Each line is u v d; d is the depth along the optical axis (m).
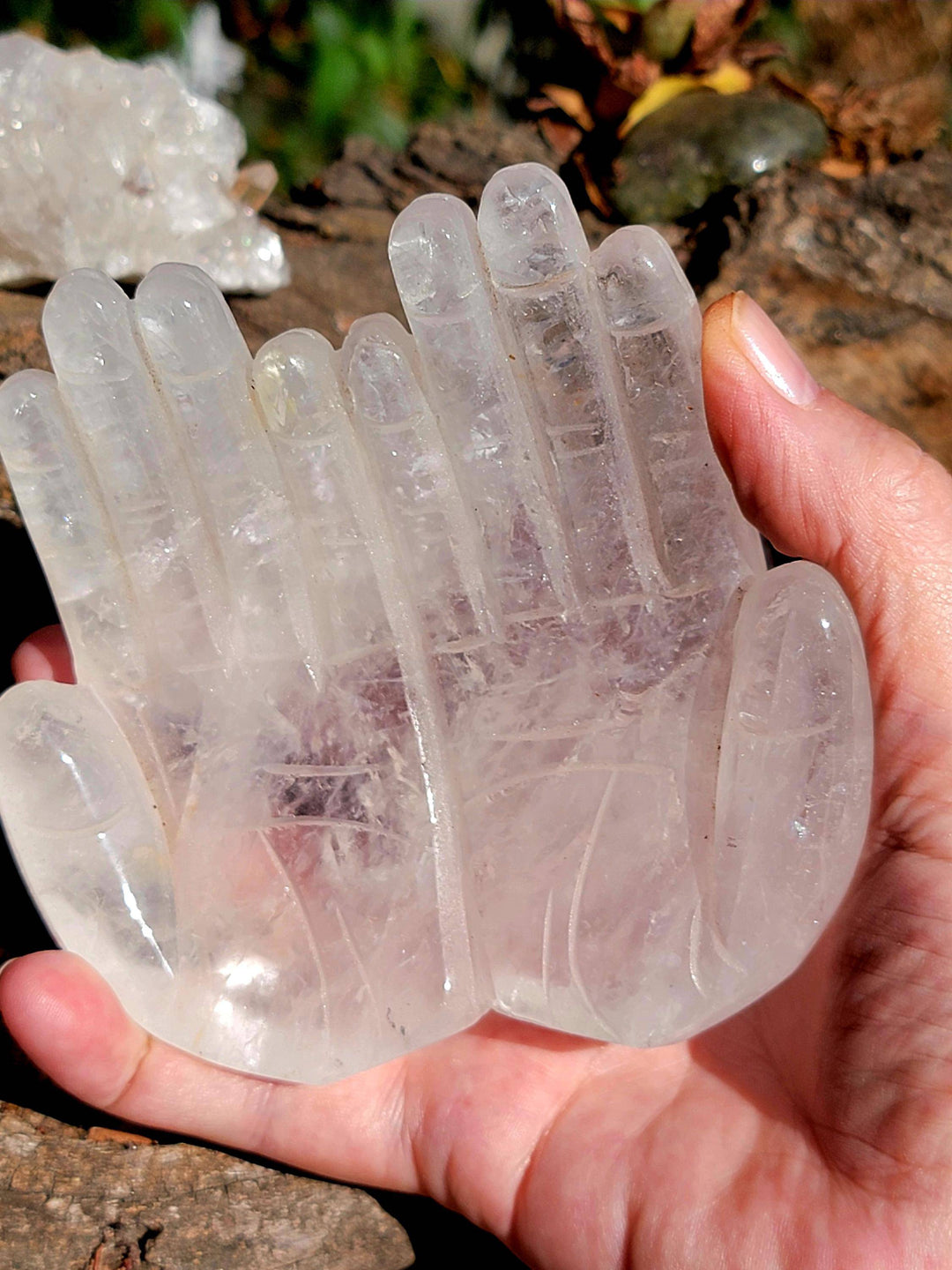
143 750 0.15
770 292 0.28
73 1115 0.17
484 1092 0.16
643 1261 0.14
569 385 0.15
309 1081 0.15
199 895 0.15
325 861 0.15
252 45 0.41
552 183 0.14
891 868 0.15
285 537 0.15
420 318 0.14
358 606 0.15
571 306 0.14
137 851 0.15
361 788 0.15
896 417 0.26
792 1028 0.16
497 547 0.15
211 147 0.28
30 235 0.26
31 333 0.25
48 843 0.15
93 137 0.26
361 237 0.31
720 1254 0.14
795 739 0.14
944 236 0.29
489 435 0.15
